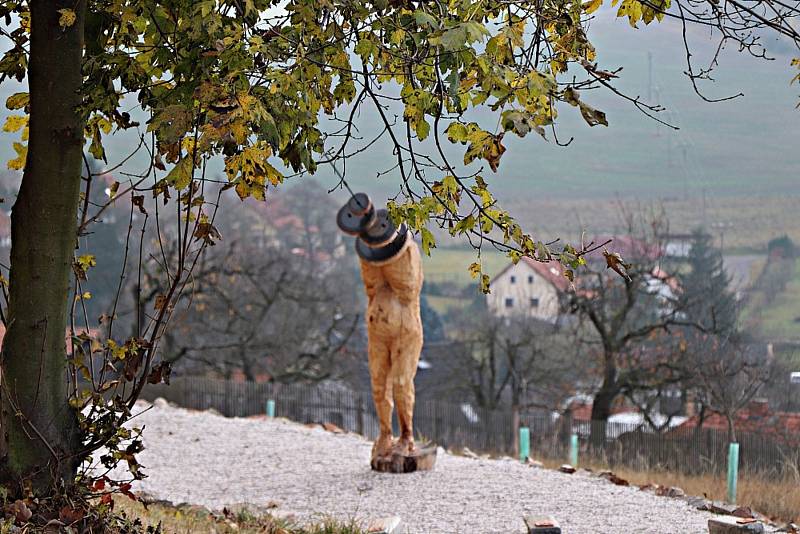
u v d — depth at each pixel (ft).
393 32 23.50
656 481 59.26
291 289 146.20
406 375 49.73
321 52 23.44
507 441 100.32
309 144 24.09
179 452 55.36
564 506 42.39
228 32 21.18
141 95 23.58
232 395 112.27
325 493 45.52
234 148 20.90
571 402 134.10
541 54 22.29
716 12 23.15
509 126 18.45
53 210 24.36
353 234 47.96
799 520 48.32
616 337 112.98
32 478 24.16
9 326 24.53
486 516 40.96
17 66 26.11
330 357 141.38
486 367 148.46
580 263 22.86
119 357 24.45
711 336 107.45
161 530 31.94
